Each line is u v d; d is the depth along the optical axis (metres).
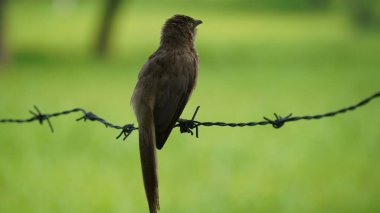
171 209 11.32
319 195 12.30
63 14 63.25
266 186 12.74
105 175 13.12
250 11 69.69
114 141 16.17
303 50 41.81
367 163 14.48
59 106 21.94
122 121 19.23
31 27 51.47
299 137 17.31
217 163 14.38
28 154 14.80
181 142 16.41
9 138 16.44
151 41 43.75
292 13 69.50
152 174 5.58
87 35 46.56
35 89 25.84
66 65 33.22
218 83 28.45
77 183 12.52
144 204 11.36
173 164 14.30
